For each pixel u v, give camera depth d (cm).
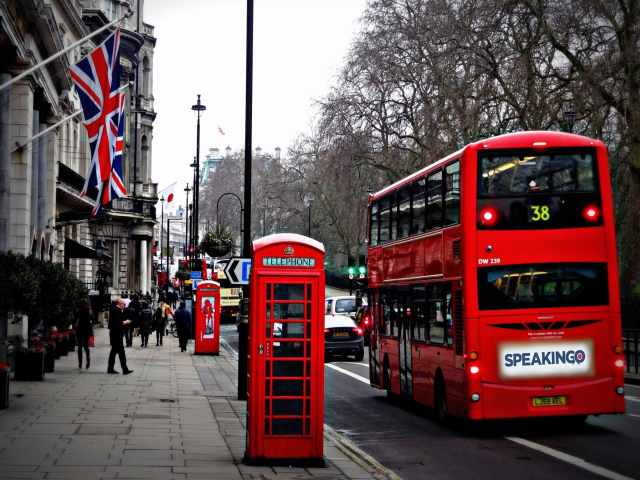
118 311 2838
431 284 1852
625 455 1383
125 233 8194
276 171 10788
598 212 1636
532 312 1605
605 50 3525
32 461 1217
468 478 1222
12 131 3159
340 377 3059
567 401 1605
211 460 1279
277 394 1269
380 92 5344
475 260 1608
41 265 2508
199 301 4138
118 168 2806
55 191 4200
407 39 5069
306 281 1281
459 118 4162
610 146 3578
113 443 1403
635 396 2308
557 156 1639
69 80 3950
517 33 3791
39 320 2548
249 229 2259
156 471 1163
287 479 1149
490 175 1627
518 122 4053
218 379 2775
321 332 1278
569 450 1448
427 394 1905
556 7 3622
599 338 1617
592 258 1627
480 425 1805
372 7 5288
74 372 2884
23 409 1844
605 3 3412
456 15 4241
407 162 5509
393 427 1825
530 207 1622
